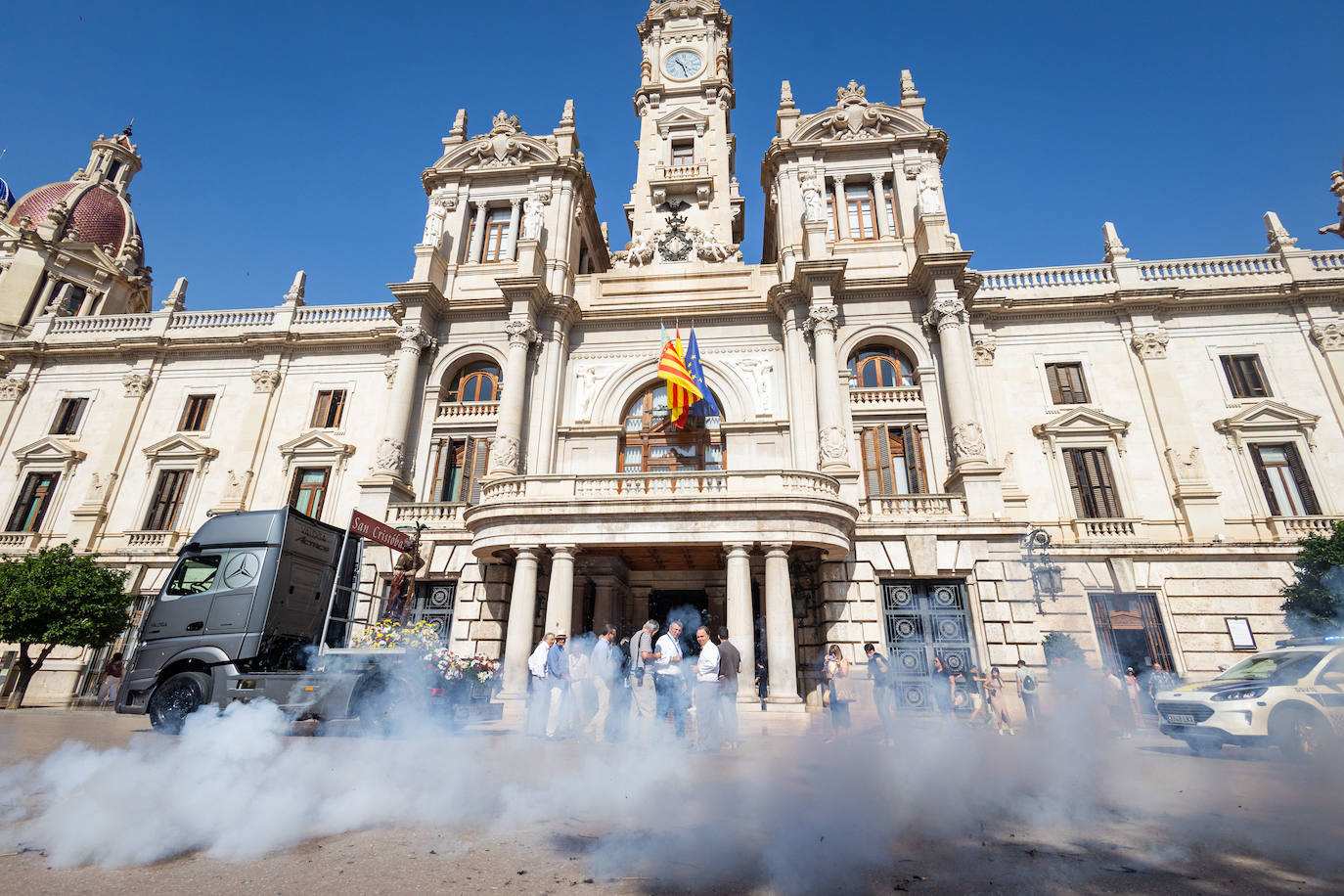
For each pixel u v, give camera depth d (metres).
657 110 33.09
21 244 35.66
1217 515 22.84
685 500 18.31
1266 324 25.38
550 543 18.62
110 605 22.58
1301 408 24.20
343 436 27.84
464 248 29.77
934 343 24.88
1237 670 12.19
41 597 21.33
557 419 25.69
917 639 20.61
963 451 22.55
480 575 22.23
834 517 18.81
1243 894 4.29
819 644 20.98
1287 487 23.56
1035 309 26.23
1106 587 22.19
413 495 25.42
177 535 26.83
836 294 25.78
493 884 4.48
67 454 28.91
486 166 30.64
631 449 25.80
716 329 26.83
